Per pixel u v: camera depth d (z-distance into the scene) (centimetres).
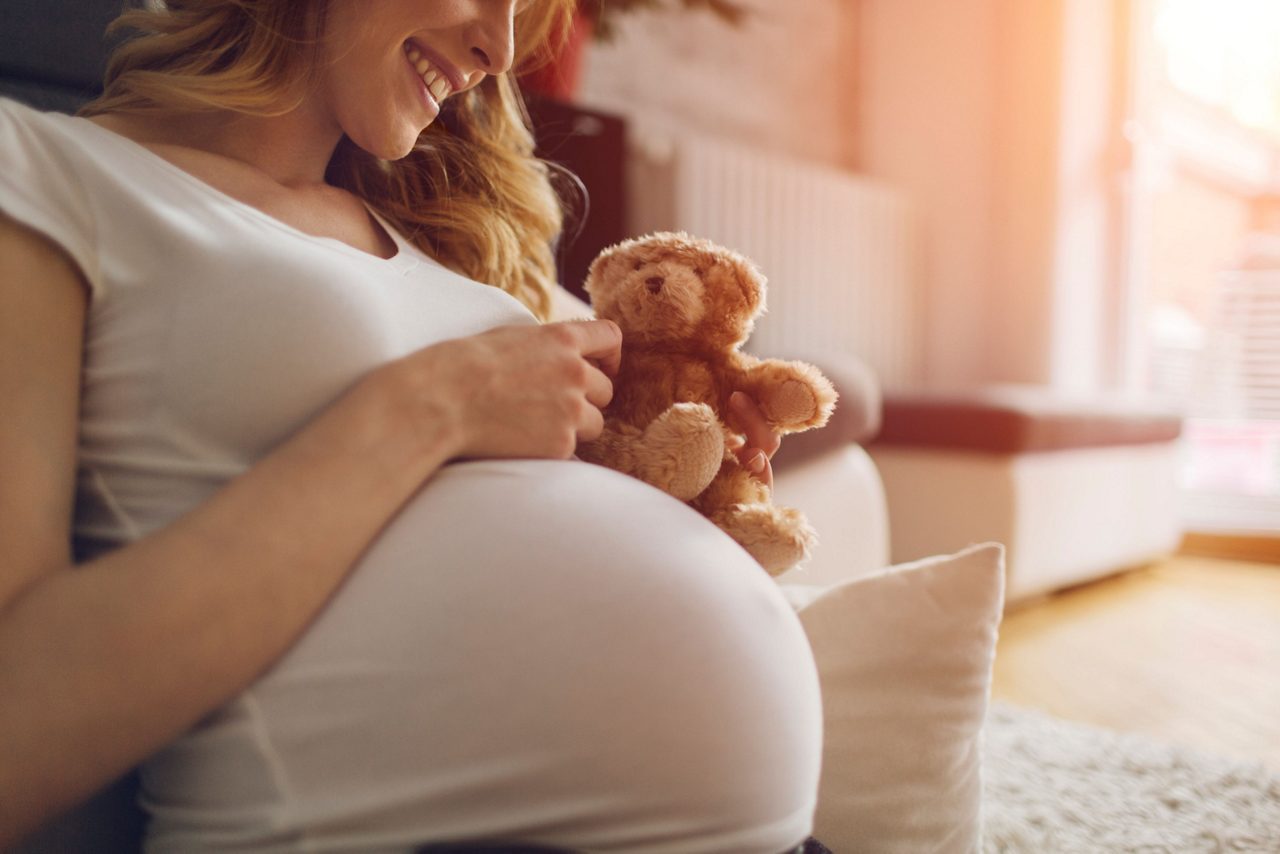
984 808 105
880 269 323
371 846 43
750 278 67
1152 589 259
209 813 45
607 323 62
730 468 64
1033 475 217
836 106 344
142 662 39
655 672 45
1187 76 364
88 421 50
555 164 103
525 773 43
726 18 301
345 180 83
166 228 50
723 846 45
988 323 329
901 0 341
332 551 44
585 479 52
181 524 42
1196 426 348
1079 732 135
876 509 167
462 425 51
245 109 65
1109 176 328
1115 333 333
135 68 72
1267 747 139
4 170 47
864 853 70
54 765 39
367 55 63
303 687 44
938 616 73
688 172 259
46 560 43
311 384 50
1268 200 371
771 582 55
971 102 328
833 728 71
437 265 73
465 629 44
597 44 263
